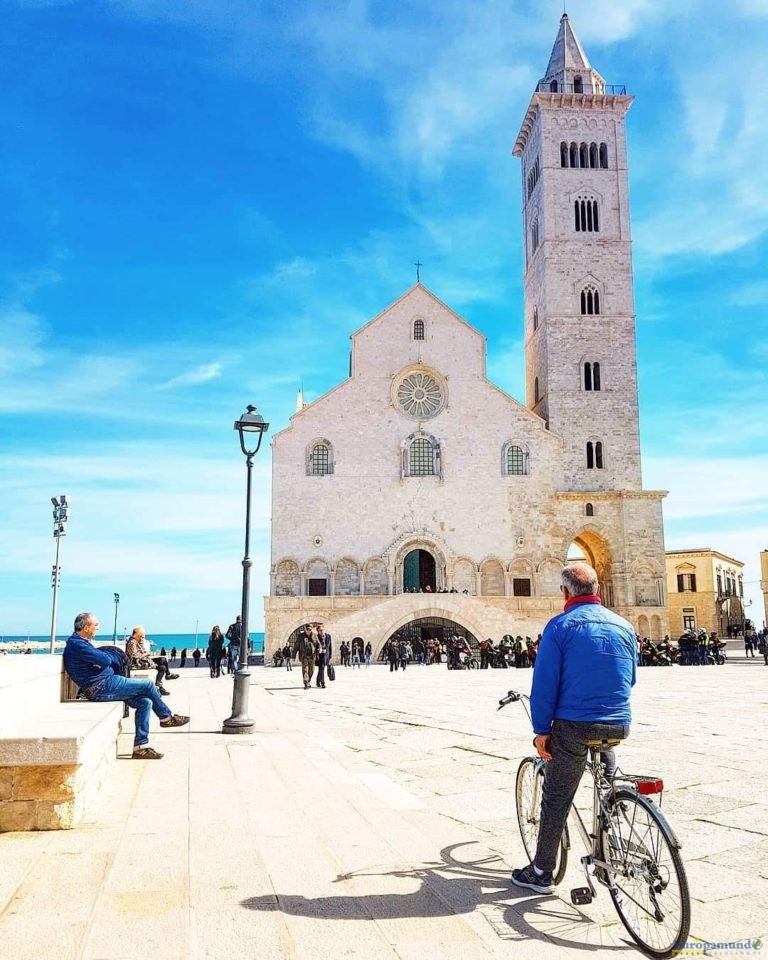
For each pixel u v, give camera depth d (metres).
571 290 79.88
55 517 56.50
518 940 6.60
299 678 46.16
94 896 7.33
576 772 7.50
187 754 15.52
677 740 17.44
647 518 75.31
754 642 71.94
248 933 6.58
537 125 84.19
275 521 74.25
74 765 9.70
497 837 9.69
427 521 74.88
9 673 10.98
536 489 75.81
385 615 65.69
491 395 77.12
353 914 7.06
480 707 25.91
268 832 9.65
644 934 6.39
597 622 7.61
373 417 76.19
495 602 70.62
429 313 78.00
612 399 78.56
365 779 13.13
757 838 9.58
